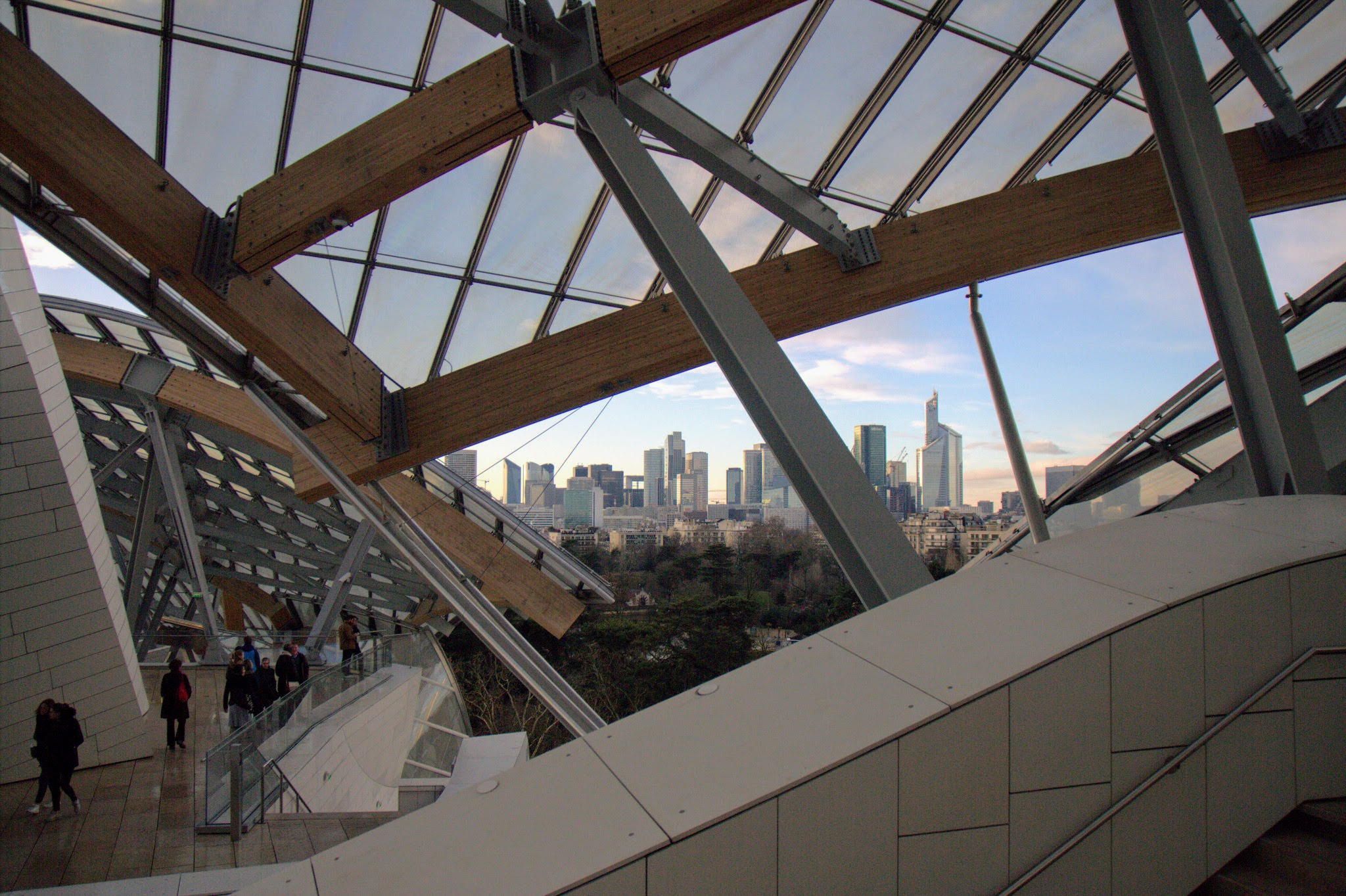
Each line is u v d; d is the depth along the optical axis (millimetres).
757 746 4344
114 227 11008
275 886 3844
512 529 29438
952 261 14031
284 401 16562
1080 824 4656
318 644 30156
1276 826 5207
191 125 13289
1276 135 14062
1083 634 4754
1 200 11906
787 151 15992
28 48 10555
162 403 29703
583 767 4418
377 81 13578
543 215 15812
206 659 28203
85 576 15680
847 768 4148
